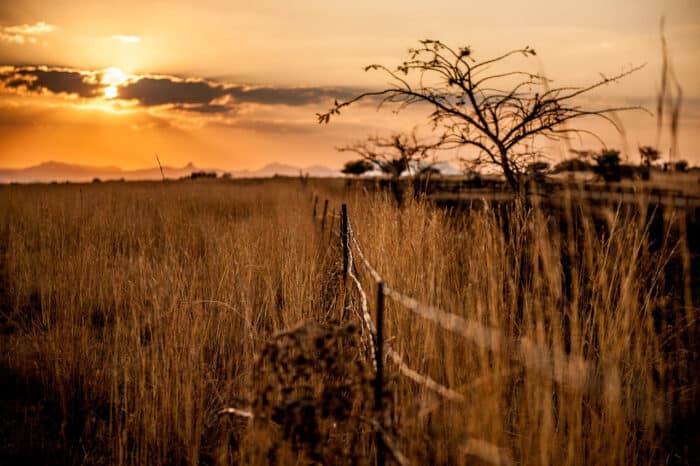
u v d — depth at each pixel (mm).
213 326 5051
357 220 6273
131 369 4395
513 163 5332
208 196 18094
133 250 8289
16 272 7191
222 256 6402
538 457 2607
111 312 5824
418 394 3354
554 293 2791
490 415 2570
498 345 2582
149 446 3502
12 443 3619
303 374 2902
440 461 2779
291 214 10734
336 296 4977
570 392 2670
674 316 3371
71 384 4223
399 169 8250
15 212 12000
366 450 3131
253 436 2959
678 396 3254
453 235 5137
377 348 2734
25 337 5375
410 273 4078
